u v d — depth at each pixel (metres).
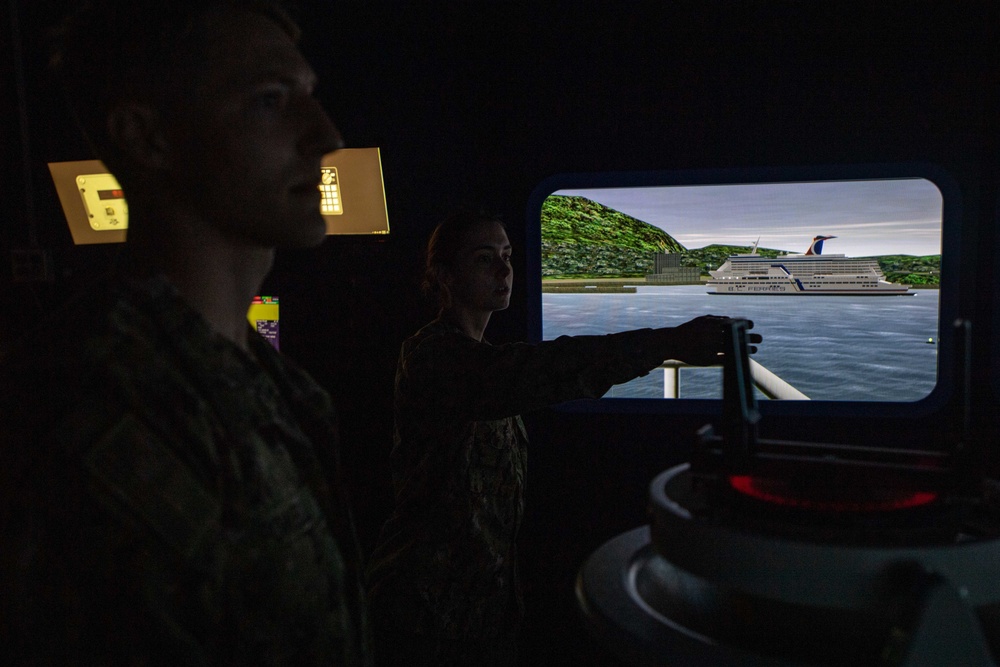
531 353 1.21
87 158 2.85
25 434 0.50
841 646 0.56
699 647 0.58
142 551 0.50
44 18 2.78
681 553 0.62
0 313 2.96
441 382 1.31
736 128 2.62
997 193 2.45
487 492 1.50
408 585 1.45
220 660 0.57
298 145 0.65
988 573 0.54
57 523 0.49
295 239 0.66
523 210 2.73
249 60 0.62
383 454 2.88
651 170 2.68
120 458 0.50
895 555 0.53
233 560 0.57
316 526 0.65
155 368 0.55
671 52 2.63
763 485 0.67
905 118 2.53
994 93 2.42
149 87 0.60
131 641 0.50
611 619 0.65
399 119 2.67
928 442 2.55
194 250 0.65
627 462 2.74
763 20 2.57
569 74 2.68
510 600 1.60
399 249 2.78
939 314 2.55
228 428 0.59
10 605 0.49
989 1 2.43
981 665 0.50
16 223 2.91
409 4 2.62
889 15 2.50
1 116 2.85
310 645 0.63
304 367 2.88
